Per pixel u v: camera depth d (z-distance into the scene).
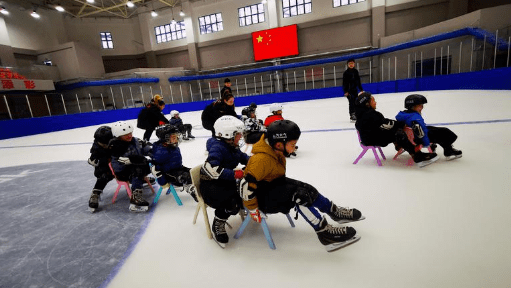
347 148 4.09
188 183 2.26
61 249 1.96
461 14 17.12
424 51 16.28
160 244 1.92
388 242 1.64
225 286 1.43
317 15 20.19
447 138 2.81
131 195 2.54
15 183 3.96
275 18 20.89
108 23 23.36
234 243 1.83
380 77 19.11
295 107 13.11
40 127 13.39
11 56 18.38
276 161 1.50
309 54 21.08
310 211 1.54
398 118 2.80
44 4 20.78
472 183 2.30
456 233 1.64
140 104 21.38
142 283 1.52
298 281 1.40
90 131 12.25
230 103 4.15
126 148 2.49
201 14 22.58
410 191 2.30
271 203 1.54
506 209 1.84
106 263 1.74
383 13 18.55
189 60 23.88
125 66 24.48
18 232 2.31
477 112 5.85
